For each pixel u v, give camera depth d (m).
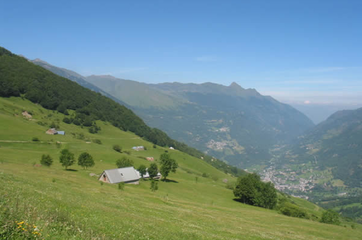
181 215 50.12
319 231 72.31
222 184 182.38
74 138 192.38
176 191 118.56
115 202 45.69
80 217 23.42
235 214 77.62
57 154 140.75
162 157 151.38
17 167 72.12
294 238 53.94
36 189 34.12
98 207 33.66
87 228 19.42
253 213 89.69
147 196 72.88
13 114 192.50
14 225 14.01
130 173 112.19
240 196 122.56
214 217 58.50
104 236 18.56
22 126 171.25
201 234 34.94
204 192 131.62
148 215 40.84
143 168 132.62
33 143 148.00
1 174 39.41
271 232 55.53
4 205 17.52
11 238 12.84
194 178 178.25
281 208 110.44
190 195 115.88
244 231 48.47
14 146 137.75
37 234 14.27
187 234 32.50
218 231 42.16
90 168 124.25
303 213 107.19
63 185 52.09
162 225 34.00
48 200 26.98
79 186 59.97
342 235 71.69
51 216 18.28
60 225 17.42
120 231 22.59
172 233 30.47
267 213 98.62
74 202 31.52
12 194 23.59
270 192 122.00
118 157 165.88
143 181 125.50
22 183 36.66
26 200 22.64
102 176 106.06
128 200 54.19
